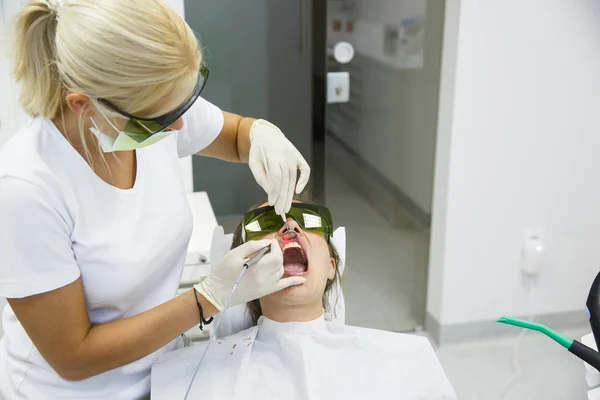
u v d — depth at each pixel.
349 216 3.05
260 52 2.66
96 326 1.10
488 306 2.61
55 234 1.02
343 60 2.70
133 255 1.14
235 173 2.87
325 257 1.42
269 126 1.42
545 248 2.54
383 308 2.80
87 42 0.88
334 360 1.30
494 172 2.40
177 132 1.34
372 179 2.96
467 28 2.19
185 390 1.24
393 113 2.80
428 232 2.84
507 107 2.31
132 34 0.89
